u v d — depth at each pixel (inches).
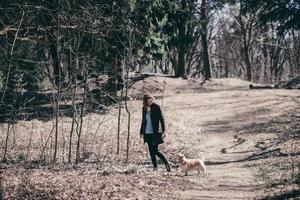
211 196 415.8
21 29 692.1
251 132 984.9
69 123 1000.2
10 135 830.5
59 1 590.2
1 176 421.1
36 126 941.2
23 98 1094.4
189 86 1788.9
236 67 3508.9
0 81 911.0
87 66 631.8
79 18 627.8
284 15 1448.1
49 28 700.7
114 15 840.3
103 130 916.6
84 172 506.6
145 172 526.0
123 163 609.3
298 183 440.8
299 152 668.1
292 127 981.8
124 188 419.5
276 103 1379.2
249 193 428.1
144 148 753.6
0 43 699.4
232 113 1268.5
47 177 453.7
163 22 1259.8
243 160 671.1
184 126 1052.5
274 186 448.8
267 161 620.1
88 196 379.6
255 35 2997.0
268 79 3238.2
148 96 546.6
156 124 542.6
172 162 639.1
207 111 1306.6
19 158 617.3
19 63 750.5
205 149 805.2
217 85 1839.3
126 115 1127.0
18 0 741.3
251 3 1501.0
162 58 1243.8
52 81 626.2
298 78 1873.8
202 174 538.0
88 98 802.2
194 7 2031.3
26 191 378.3
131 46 706.2
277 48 3053.6
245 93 1595.7
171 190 436.5
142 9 1119.0
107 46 814.5
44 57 838.5
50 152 636.1
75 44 639.1
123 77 724.0
